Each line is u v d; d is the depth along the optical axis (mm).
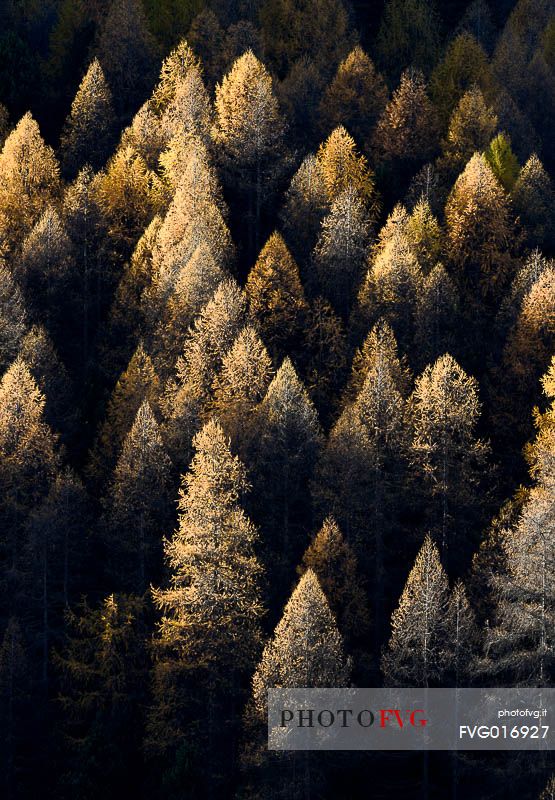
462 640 103938
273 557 117000
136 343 141500
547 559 100625
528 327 130250
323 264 145250
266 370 126500
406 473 119500
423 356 133750
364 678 110375
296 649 102312
